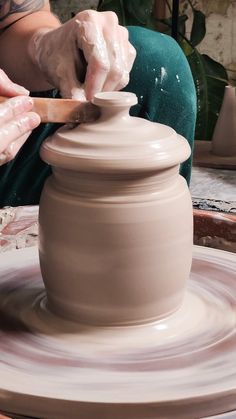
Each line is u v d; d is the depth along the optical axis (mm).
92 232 968
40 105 1093
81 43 1364
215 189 2969
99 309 1005
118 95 1020
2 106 1080
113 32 1397
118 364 941
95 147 970
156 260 988
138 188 974
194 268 1240
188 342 999
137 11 3994
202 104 4082
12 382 892
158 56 1909
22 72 1784
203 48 4008
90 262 979
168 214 987
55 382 894
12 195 1976
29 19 1799
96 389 876
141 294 997
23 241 1479
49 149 1004
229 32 3943
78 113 1045
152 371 922
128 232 967
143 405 844
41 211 1033
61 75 1438
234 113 3352
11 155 1197
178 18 3957
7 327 1047
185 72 1974
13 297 1145
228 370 919
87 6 3979
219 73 4035
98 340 999
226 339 1004
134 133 991
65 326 1031
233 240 1445
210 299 1124
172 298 1031
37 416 874
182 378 902
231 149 3389
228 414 880
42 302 1108
